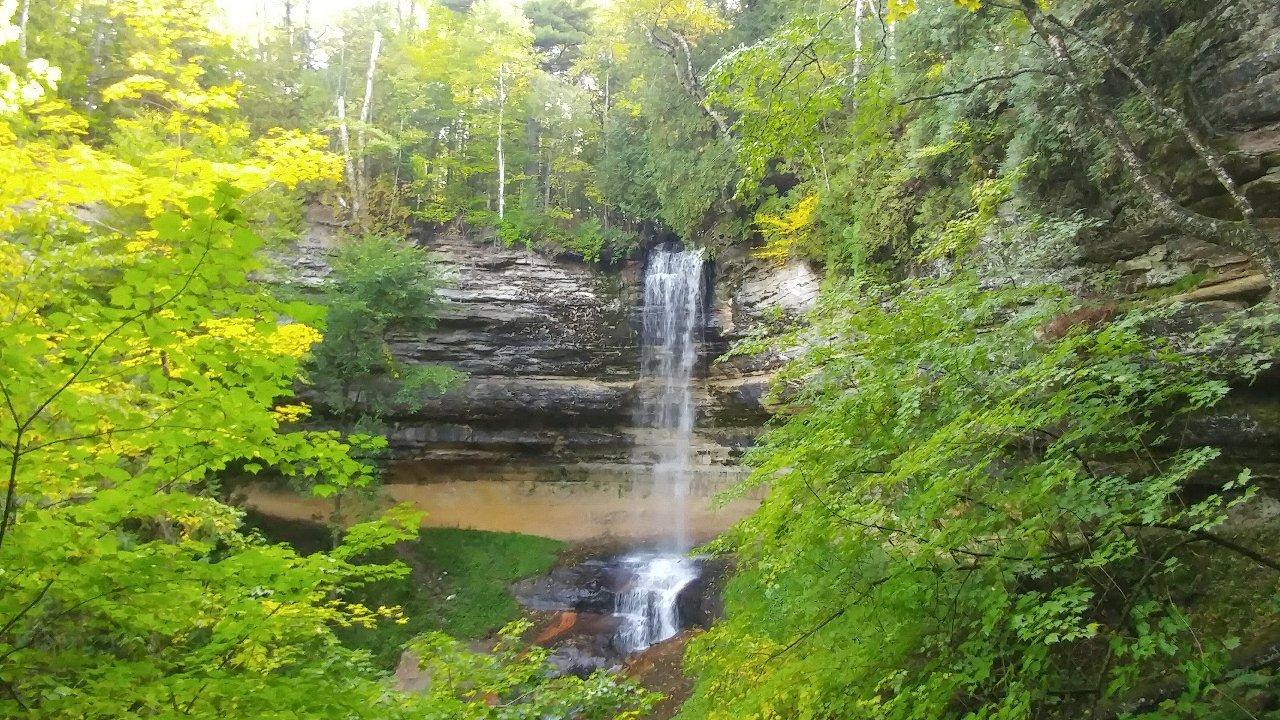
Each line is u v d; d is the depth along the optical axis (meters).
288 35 28.11
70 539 2.91
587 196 29.11
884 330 5.89
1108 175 8.78
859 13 14.91
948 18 11.09
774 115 7.72
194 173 9.52
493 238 25.92
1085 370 4.12
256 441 3.25
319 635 5.59
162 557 3.17
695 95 22.86
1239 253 7.36
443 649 6.36
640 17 23.86
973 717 3.90
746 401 21.25
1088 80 8.37
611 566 18.58
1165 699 4.29
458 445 22.61
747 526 5.46
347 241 20.89
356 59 29.20
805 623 5.25
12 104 6.50
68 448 2.92
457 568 18.28
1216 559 5.41
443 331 23.73
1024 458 5.43
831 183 16.97
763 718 5.21
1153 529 5.63
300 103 25.17
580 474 23.25
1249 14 7.98
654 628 15.48
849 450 5.23
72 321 2.68
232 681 3.14
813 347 6.39
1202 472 6.12
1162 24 8.59
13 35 6.29
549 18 37.34
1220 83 8.09
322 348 17.12
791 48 7.50
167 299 2.60
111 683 2.99
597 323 25.64
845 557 4.85
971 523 4.12
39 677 2.96
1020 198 10.10
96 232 9.85
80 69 15.73
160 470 3.23
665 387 24.27
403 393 18.77
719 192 23.09
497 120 27.78
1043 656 3.87
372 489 17.86
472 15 29.70
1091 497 3.87
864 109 8.23
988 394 4.79
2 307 4.01
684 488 22.36
